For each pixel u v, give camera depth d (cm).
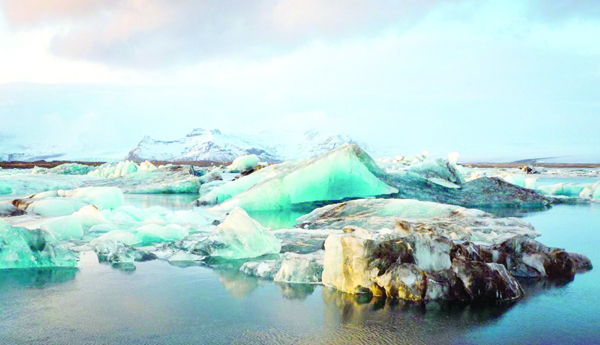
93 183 2786
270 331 423
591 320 452
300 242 884
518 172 5606
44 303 507
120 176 3188
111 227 1029
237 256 756
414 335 414
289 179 1573
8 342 396
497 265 543
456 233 901
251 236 775
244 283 591
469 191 1789
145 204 1889
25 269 670
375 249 552
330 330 425
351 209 1256
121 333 418
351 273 547
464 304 500
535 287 566
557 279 605
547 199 1791
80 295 537
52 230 919
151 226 922
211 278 618
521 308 487
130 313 472
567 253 661
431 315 464
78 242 894
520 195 1761
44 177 2844
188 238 892
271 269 637
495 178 1855
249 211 1532
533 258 632
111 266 692
